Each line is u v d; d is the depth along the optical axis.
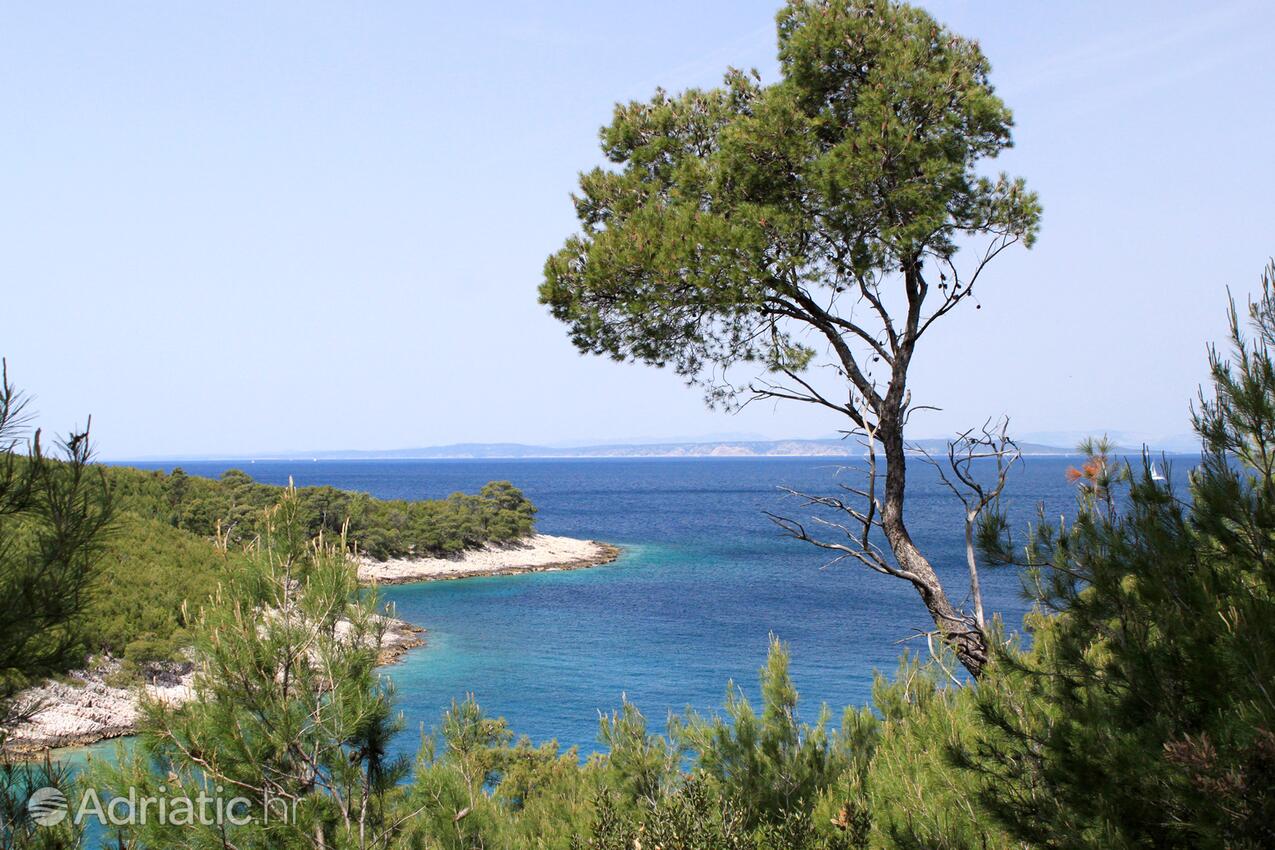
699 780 7.68
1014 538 6.74
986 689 6.60
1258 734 4.62
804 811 7.84
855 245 10.31
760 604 58.81
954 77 10.16
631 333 11.05
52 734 24.17
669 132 11.73
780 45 11.09
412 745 22.55
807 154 10.35
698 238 9.84
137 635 29.20
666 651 44.41
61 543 4.55
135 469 60.00
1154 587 5.62
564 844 8.55
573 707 34.03
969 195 10.55
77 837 5.14
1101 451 6.74
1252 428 5.45
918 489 195.62
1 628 4.35
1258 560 5.40
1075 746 5.70
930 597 9.95
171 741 6.24
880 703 9.01
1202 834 4.77
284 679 6.38
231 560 6.81
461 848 6.98
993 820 6.04
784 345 11.37
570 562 80.38
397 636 47.09
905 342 10.38
